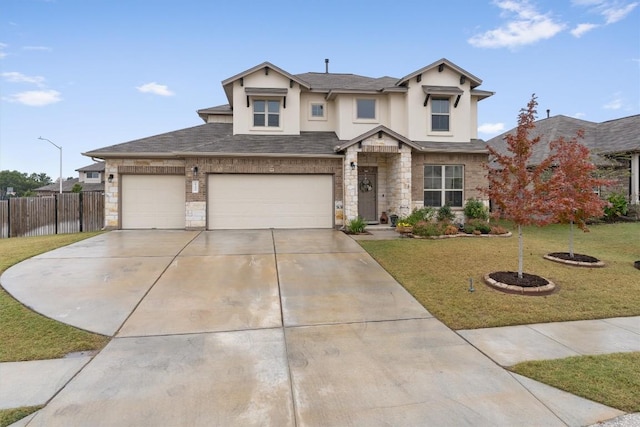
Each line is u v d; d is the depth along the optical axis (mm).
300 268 7996
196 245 10344
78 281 6867
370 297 6254
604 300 6055
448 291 6535
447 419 2979
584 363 3914
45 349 4242
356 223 12828
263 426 2871
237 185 13922
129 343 4445
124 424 2891
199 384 3504
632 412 3059
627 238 11797
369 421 2949
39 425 2869
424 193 14984
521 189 6793
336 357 4109
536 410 3100
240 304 5855
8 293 6164
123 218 14117
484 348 4340
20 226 14172
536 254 9406
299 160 14070
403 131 15797
